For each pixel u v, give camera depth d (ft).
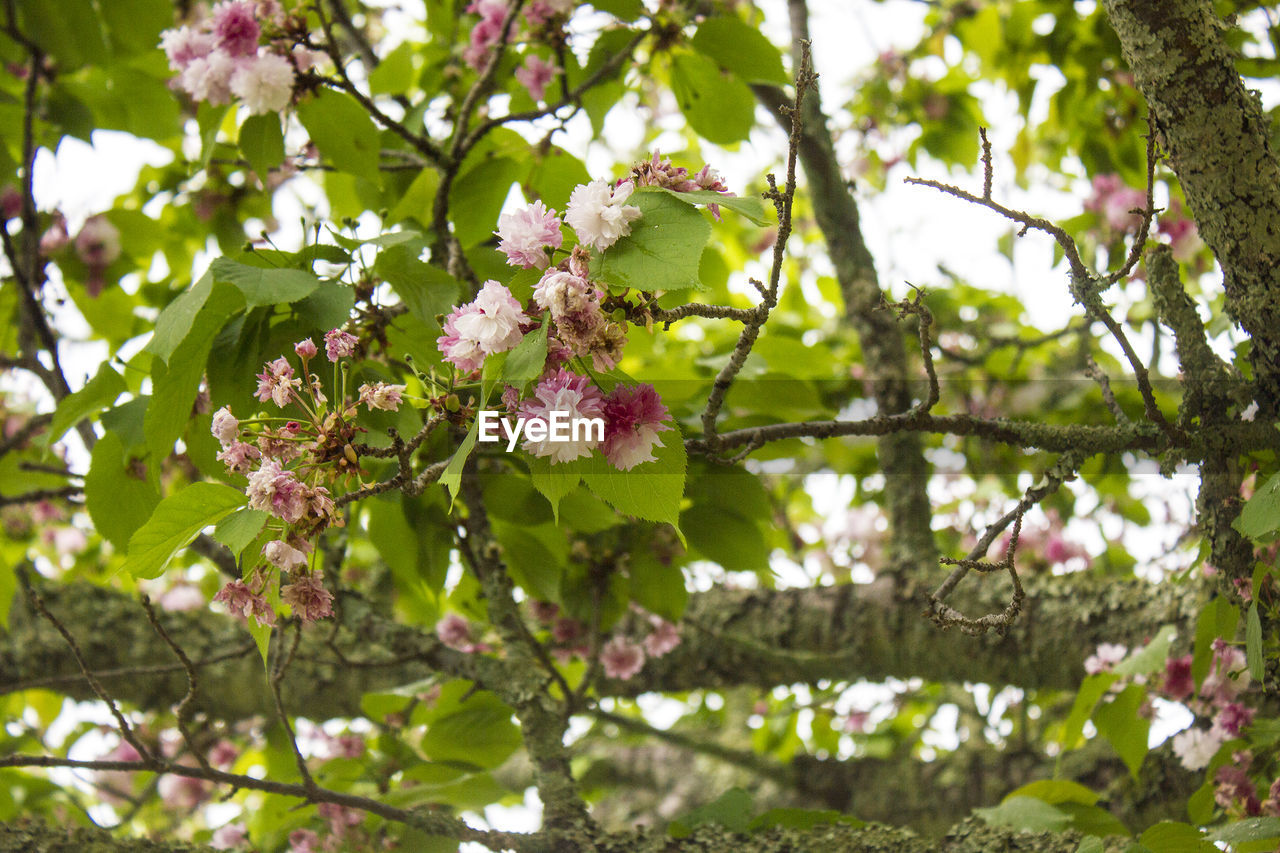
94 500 5.90
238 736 9.73
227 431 5.20
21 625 8.45
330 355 5.26
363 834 6.66
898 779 10.50
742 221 12.46
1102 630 7.09
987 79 10.80
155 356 5.60
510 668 6.27
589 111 6.98
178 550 5.16
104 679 8.36
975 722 10.65
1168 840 5.65
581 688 6.56
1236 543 5.78
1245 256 5.53
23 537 9.45
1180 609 6.88
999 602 7.38
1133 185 9.39
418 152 6.76
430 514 6.49
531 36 6.67
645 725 9.34
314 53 6.43
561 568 6.64
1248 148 5.46
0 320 8.58
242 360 5.62
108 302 8.63
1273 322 5.57
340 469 5.16
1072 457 5.70
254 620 5.15
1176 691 6.59
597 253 4.98
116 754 9.64
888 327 8.05
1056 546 9.88
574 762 12.97
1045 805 6.24
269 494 5.03
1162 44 5.45
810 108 8.71
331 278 5.69
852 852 5.94
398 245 5.75
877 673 7.73
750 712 12.68
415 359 5.81
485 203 6.70
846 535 11.62
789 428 5.60
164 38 6.31
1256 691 6.57
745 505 6.66
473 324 4.99
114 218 8.21
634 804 12.89
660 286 4.91
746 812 6.12
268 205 8.33
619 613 6.93
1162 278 5.83
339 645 8.13
